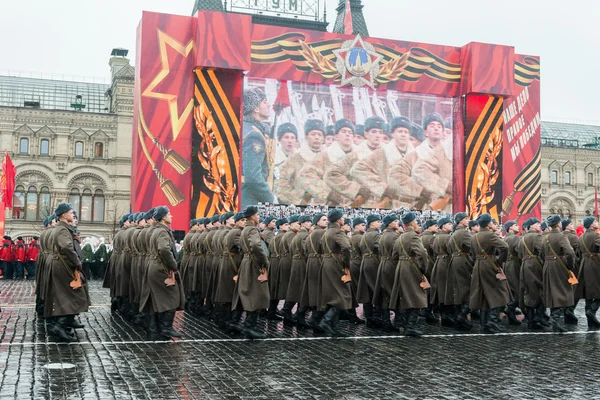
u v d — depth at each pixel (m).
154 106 34.09
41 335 14.65
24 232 53.84
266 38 35.94
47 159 54.50
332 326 15.33
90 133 55.53
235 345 13.84
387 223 16.58
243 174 35.81
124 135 55.94
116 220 55.28
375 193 37.84
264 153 36.22
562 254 16.56
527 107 40.12
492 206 38.53
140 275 15.90
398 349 13.52
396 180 38.19
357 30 62.38
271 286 18.39
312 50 36.62
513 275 18.42
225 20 34.47
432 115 39.03
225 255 15.76
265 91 36.34
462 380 10.66
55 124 54.78
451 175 39.16
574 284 16.78
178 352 12.84
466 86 38.59
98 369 11.05
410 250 15.48
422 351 13.30
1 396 9.20
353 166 37.59
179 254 26.11
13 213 53.75
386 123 38.22
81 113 55.16
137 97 34.69
